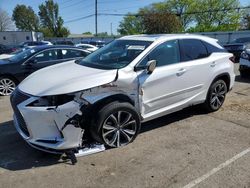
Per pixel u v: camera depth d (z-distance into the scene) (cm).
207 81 565
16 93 418
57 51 850
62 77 420
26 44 3281
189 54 532
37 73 473
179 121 559
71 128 385
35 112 375
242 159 412
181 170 383
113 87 414
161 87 477
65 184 353
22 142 465
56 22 8056
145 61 459
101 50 534
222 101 623
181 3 6309
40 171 381
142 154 423
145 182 356
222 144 460
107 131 423
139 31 7388
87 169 384
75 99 384
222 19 6244
